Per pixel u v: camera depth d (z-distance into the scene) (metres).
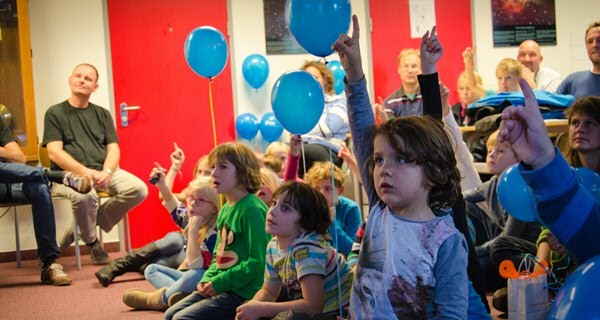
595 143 2.42
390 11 6.18
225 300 2.53
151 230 5.67
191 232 3.05
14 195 4.18
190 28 5.75
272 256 2.29
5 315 3.24
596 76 4.57
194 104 5.77
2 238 5.25
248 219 2.51
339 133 4.46
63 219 5.39
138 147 5.67
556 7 6.45
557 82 5.76
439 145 1.36
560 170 1.00
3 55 5.19
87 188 4.36
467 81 5.48
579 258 1.03
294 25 2.39
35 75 5.41
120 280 4.07
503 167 3.14
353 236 3.06
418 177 1.36
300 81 2.54
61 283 3.99
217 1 5.81
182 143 5.76
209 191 3.03
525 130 1.01
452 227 1.39
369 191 1.60
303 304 2.09
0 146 4.39
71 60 5.50
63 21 5.47
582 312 0.90
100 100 5.58
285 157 4.36
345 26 2.38
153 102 5.69
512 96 4.17
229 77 5.86
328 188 3.01
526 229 3.12
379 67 6.18
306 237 2.18
